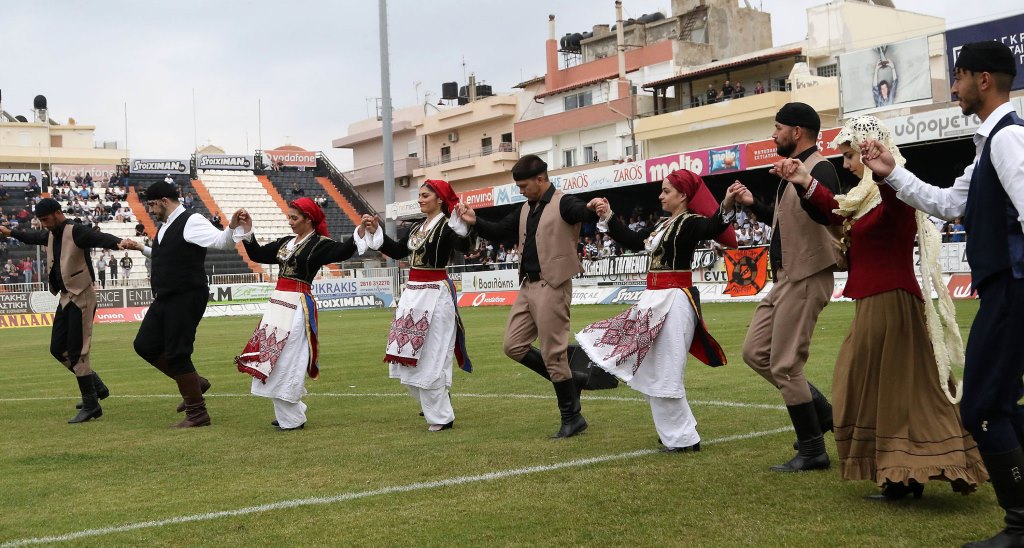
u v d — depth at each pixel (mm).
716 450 6453
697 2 43812
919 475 4676
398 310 8055
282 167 53500
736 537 4375
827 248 5805
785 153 6031
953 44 24047
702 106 36125
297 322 8258
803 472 5691
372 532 4672
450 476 5922
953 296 20922
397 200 55719
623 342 6598
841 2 35312
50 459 7031
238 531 4777
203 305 8719
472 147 51844
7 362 16922
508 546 4367
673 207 6695
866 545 4203
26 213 42750
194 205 47812
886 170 4285
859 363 5008
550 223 7367
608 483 5555
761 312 6180
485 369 12344
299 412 8266
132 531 4844
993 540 4109
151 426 8703
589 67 45438
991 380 4109
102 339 22047
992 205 4062
